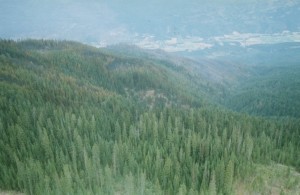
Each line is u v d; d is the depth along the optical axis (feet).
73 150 262.67
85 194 221.05
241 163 277.23
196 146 307.58
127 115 384.27
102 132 334.85
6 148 265.54
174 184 236.43
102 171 253.44
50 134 307.78
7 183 234.58
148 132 348.59
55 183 229.66
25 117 327.88
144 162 267.59
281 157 325.01
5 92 396.78
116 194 234.58
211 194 225.56
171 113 429.38
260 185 253.65
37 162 243.40
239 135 345.72
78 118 347.77
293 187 262.88
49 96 435.53
